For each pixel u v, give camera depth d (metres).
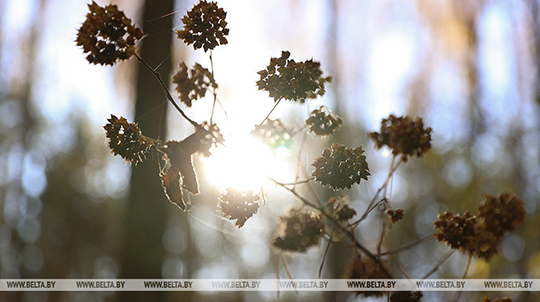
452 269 1.44
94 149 3.89
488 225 0.66
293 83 0.63
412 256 2.54
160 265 1.21
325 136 0.68
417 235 2.78
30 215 3.85
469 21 2.41
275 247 0.66
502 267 1.35
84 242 3.86
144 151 0.62
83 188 4.01
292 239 0.65
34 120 3.64
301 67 0.64
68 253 3.84
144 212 1.21
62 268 3.81
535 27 2.13
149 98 1.20
